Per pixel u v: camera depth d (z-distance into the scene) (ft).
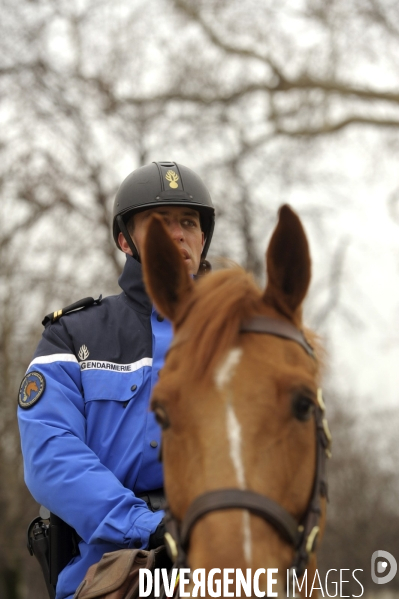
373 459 86.63
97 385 9.48
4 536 43.29
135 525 8.36
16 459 43.09
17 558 45.62
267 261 7.33
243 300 6.99
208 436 6.28
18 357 42.60
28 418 9.27
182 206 10.98
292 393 6.44
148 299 10.06
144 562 8.09
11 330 42.19
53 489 8.75
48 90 42.63
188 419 6.44
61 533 9.45
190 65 45.37
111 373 9.57
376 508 84.99
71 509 8.64
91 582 8.16
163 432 6.77
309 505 6.71
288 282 7.32
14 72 42.42
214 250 40.75
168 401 6.58
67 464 8.79
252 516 6.01
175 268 7.46
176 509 6.52
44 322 10.27
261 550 5.93
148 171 11.04
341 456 82.07
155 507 9.09
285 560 6.22
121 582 7.93
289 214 7.21
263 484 6.15
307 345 7.25
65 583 9.15
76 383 9.62
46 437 9.00
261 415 6.33
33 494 9.12
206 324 6.73
